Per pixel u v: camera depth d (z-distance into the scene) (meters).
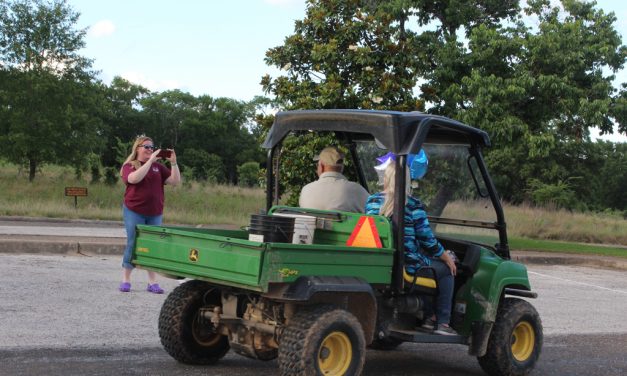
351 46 12.62
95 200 23.89
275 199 6.61
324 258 5.00
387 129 5.50
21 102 28.34
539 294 11.88
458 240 6.50
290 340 4.94
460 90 18.00
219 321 5.60
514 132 17.91
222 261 5.00
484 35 18.36
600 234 24.75
